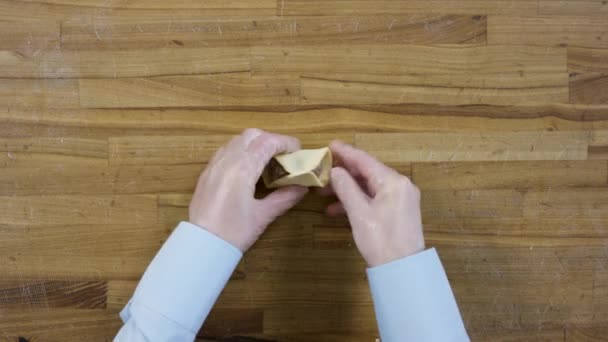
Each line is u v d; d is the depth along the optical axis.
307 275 0.69
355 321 0.70
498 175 0.69
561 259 0.70
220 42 0.68
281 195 0.64
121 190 0.68
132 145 0.68
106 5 0.67
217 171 0.60
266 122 0.68
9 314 0.69
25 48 0.68
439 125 0.69
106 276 0.69
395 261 0.56
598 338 0.69
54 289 0.69
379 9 0.68
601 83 0.69
